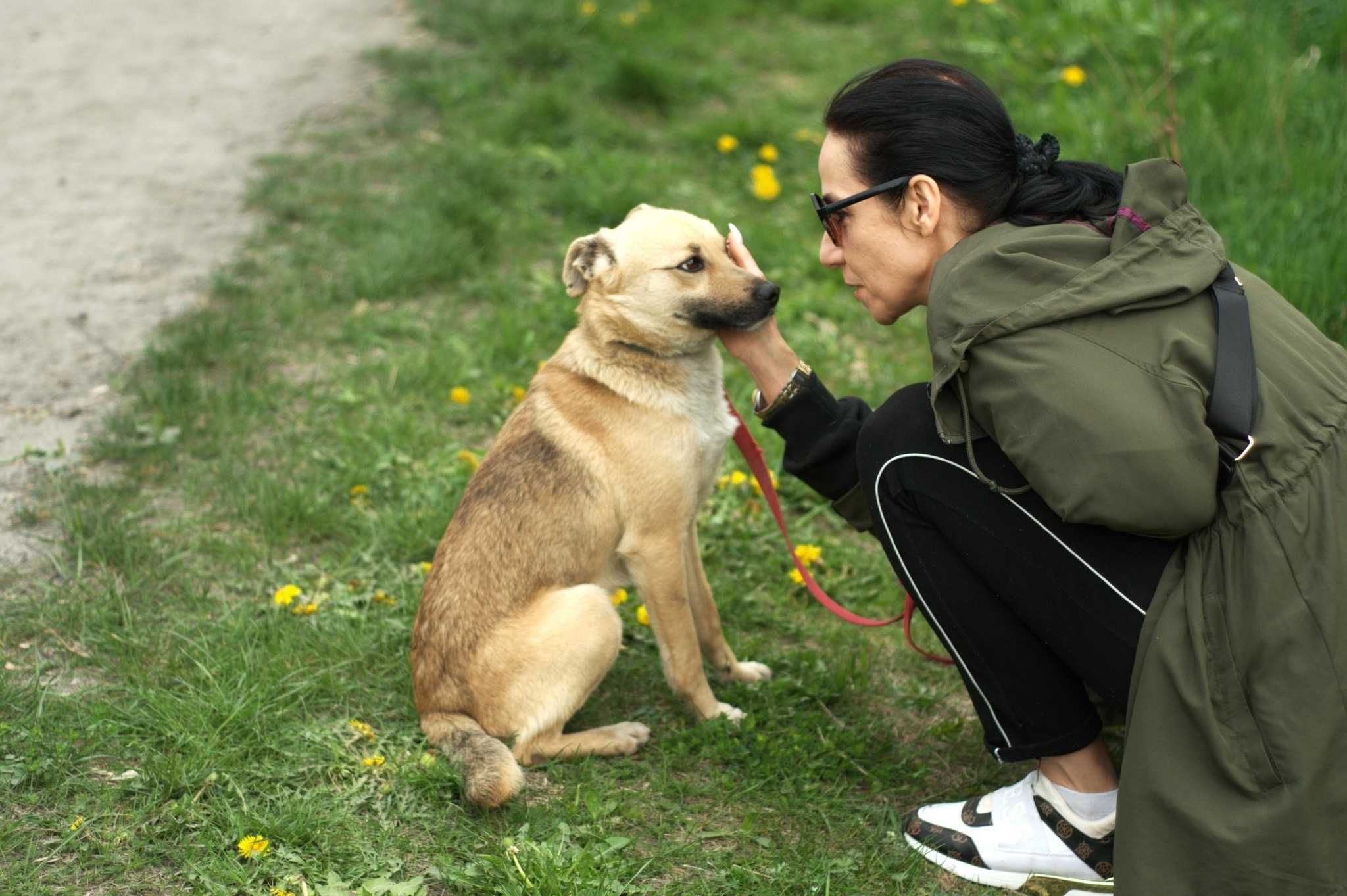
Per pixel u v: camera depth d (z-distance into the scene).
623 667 3.59
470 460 4.39
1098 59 7.93
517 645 3.11
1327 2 7.74
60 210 6.57
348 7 10.00
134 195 6.75
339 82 8.34
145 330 5.34
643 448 3.28
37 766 2.85
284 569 3.82
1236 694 2.16
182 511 4.12
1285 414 2.24
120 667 3.33
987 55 8.42
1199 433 2.17
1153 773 2.21
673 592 3.28
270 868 2.64
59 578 3.75
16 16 9.88
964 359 2.35
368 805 2.89
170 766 2.88
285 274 5.73
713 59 8.70
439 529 4.05
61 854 2.66
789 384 3.09
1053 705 2.61
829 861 2.71
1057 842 2.65
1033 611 2.52
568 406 3.37
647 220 3.42
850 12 9.55
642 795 2.97
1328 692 2.11
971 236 2.54
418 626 3.22
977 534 2.53
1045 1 8.62
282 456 4.48
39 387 4.89
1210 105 6.70
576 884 2.59
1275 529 2.16
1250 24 7.72
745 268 3.36
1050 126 6.93
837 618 3.86
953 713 3.39
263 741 3.05
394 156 7.03
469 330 5.41
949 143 2.61
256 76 8.53
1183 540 2.33
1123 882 2.23
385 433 4.55
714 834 2.82
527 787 3.01
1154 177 2.43
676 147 7.43
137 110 7.98
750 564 4.06
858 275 2.83
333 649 3.45
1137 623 2.37
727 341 3.31
